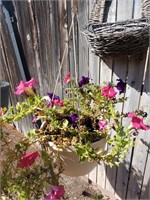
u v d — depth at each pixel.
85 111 0.54
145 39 0.43
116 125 0.46
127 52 0.46
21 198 0.42
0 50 1.01
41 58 0.79
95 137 0.48
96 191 0.75
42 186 0.45
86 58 0.62
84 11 0.57
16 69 0.94
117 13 0.51
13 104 1.05
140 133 0.57
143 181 0.60
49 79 0.79
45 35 0.73
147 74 0.50
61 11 0.64
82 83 0.54
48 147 0.48
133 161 0.62
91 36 0.47
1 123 0.47
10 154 0.46
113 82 0.58
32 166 0.47
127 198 0.67
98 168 0.74
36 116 0.54
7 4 0.85
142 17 0.46
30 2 0.74
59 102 0.51
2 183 0.44
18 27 0.85
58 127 0.46
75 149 0.44
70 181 0.79
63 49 0.68
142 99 0.53
